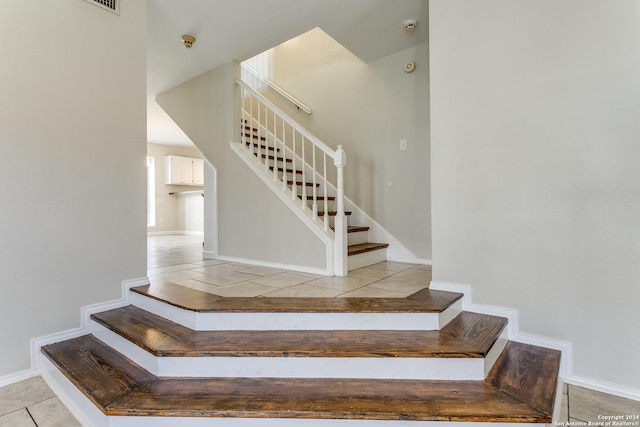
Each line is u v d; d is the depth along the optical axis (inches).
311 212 123.6
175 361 62.2
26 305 72.9
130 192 91.7
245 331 71.8
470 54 81.3
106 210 86.6
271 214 127.1
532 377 60.6
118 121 89.0
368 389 57.4
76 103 80.7
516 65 75.1
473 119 81.2
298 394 56.1
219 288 91.9
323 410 51.5
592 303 66.9
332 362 61.2
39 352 74.1
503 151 77.1
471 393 55.5
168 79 158.6
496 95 77.9
